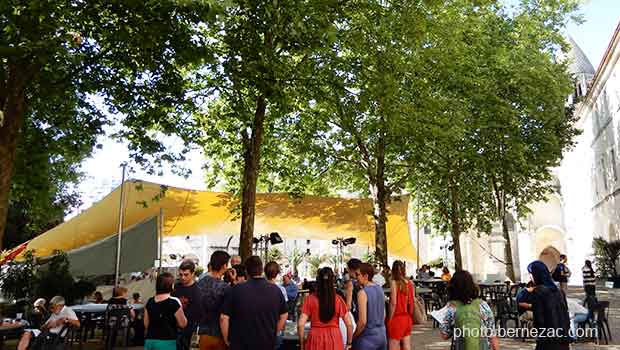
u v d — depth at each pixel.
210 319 6.22
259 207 22.47
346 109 14.75
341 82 13.88
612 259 31.59
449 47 17.59
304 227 23.69
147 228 17.77
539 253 49.72
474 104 21.00
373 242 26.02
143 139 13.97
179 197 20.39
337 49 14.59
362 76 13.78
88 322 12.77
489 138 21.55
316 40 11.41
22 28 8.81
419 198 25.42
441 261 48.38
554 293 6.13
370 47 13.85
